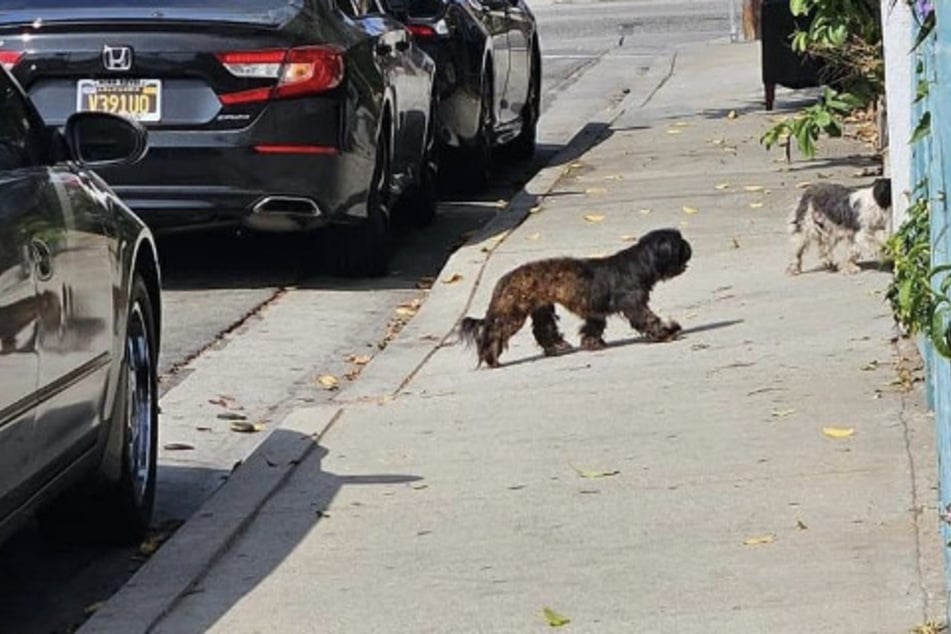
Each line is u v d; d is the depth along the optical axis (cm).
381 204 1653
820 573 802
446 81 2027
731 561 828
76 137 927
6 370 741
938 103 692
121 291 912
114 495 927
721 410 1084
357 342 1429
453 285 1555
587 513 917
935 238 728
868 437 995
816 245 1446
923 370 1096
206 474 1096
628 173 2038
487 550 875
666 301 1414
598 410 1115
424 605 809
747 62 3250
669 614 773
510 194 2183
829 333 1251
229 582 856
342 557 881
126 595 842
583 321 1300
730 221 1702
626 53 3641
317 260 1717
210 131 1510
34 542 980
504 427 1095
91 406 862
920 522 854
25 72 1504
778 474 948
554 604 796
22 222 779
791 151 2109
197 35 1505
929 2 767
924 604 755
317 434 1102
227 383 1302
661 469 978
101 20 1506
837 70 1747
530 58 2400
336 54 1536
